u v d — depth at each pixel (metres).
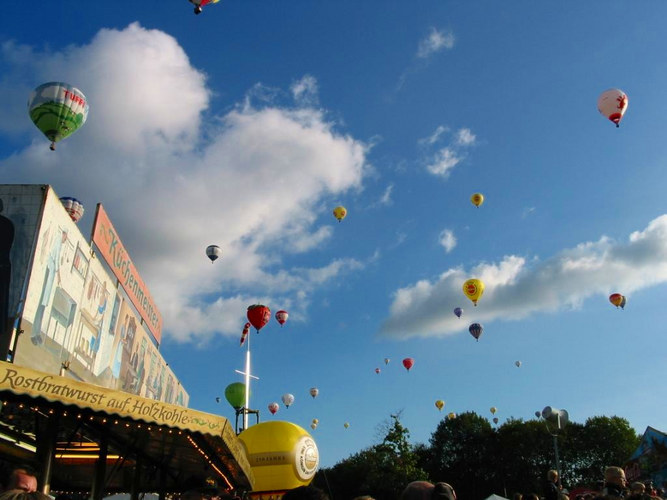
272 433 19.23
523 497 11.81
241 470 11.07
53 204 13.49
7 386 5.97
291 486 18.86
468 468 77.94
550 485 11.49
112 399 6.71
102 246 17.61
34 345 12.65
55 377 6.29
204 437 9.54
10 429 11.00
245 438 19.39
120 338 19.20
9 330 11.88
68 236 14.49
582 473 71.06
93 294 16.42
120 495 20.36
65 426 10.27
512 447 73.75
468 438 80.12
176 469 14.12
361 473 72.56
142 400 6.96
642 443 31.08
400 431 58.22
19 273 12.38
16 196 13.05
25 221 12.85
